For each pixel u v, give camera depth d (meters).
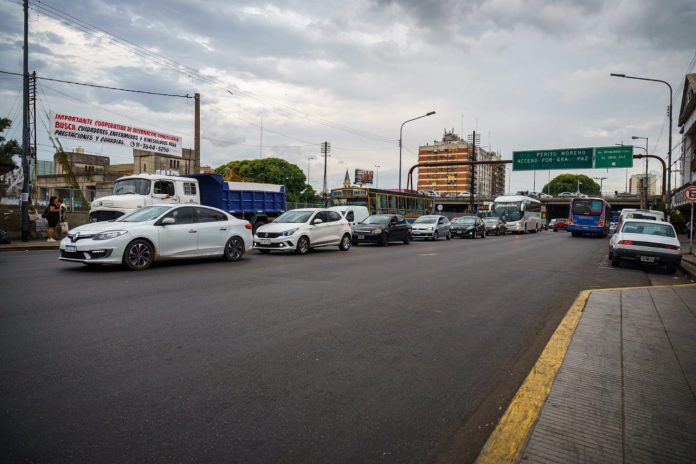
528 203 42.16
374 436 2.91
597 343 4.92
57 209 17.42
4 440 2.70
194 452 2.63
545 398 3.45
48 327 5.08
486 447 2.76
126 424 2.94
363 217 25.22
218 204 19.30
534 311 6.77
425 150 137.75
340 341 4.92
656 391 3.61
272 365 4.12
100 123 26.12
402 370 4.13
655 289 8.70
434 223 26.06
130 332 4.98
